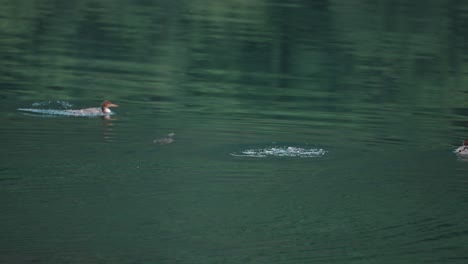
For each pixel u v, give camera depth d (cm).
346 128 10500
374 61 16625
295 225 6819
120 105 11675
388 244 6444
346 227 6775
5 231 6412
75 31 18750
